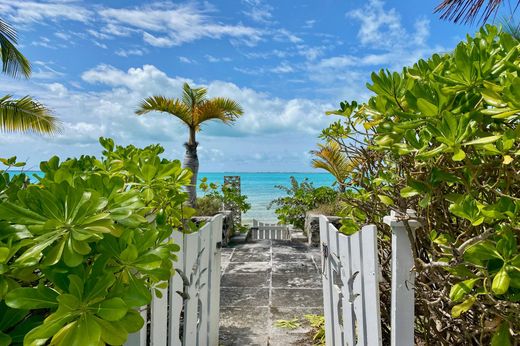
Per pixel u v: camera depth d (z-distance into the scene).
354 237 1.73
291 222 9.59
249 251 6.91
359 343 1.67
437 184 1.21
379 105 1.40
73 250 0.78
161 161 1.97
